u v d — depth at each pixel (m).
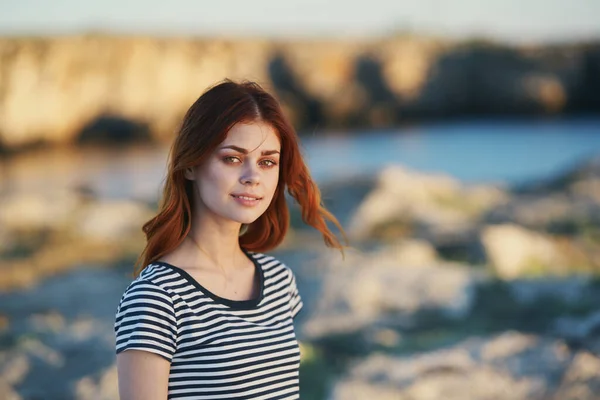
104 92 45.38
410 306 8.79
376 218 13.59
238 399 2.19
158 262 2.27
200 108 2.28
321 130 49.56
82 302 10.66
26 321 9.43
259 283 2.43
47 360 7.32
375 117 52.12
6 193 24.19
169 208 2.31
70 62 45.12
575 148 36.38
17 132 42.00
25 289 11.38
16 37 46.31
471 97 55.78
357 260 10.69
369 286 9.07
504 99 55.31
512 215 13.70
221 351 2.19
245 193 2.28
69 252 13.88
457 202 14.88
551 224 13.20
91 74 45.28
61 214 16.56
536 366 6.24
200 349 2.18
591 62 55.75
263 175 2.32
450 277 9.52
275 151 2.34
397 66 54.06
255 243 2.62
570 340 6.51
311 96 50.88
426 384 6.25
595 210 13.73
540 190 15.45
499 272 10.70
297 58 51.78
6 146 41.62
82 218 16.12
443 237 12.34
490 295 9.20
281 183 2.57
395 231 13.17
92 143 44.53
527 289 9.41
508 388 5.99
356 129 50.06
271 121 2.33
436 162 32.81
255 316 2.33
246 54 50.53
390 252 11.59
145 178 29.02
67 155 39.00
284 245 12.38
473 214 14.37
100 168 32.97
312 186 2.64
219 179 2.27
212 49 49.91
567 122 50.09
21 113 42.44
